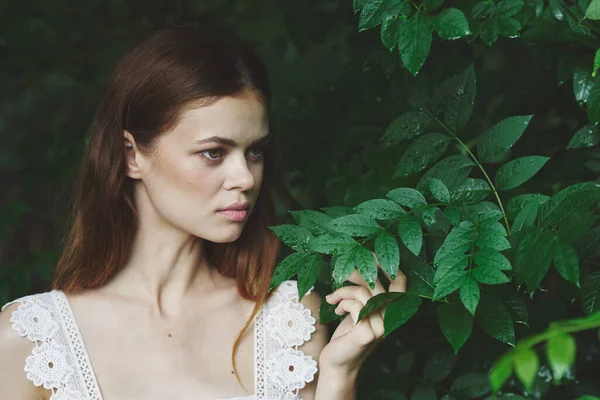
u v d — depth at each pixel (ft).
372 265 7.18
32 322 8.70
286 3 14.97
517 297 7.94
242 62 8.32
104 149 8.79
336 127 12.71
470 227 7.06
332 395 8.54
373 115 12.16
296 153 12.84
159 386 8.70
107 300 8.95
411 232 7.27
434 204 7.64
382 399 10.66
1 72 15.61
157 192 8.50
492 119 11.30
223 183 8.29
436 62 10.87
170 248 8.96
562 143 10.82
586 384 10.48
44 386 8.52
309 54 15.55
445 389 10.42
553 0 8.99
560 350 4.84
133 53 8.59
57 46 15.47
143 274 9.02
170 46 8.33
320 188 12.61
